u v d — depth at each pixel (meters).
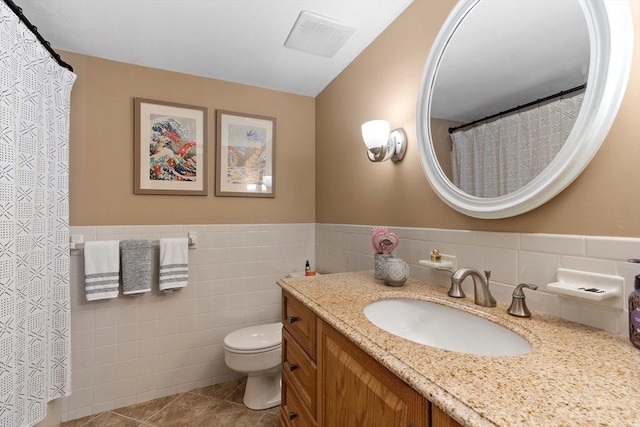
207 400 1.93
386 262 1.27
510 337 0.80
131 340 1.91
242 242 2.25
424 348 0.66
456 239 1.17
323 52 1.85
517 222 0.96
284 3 1.43
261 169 2.32
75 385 1.77
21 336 1.23
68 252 1.60
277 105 2.39
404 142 1.44
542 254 0.88
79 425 1.70
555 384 0.51
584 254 0.78
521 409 0.44
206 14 1.50
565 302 0.83
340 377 0.85
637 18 0.71
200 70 2.08
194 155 2.11
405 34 1.46
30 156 1.29
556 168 0.82
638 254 0.68
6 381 1.10
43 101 1.42
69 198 1.79
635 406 0.45
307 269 2.27
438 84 1.23
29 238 1.28
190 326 2.07
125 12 1.48
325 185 2.31
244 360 1.71
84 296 1.80
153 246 1.99
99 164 1.87
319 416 0.98
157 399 1.95
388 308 1.10
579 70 0.78
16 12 1.16
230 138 2.22
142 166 1.97
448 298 1.04
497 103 1.00
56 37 1.68
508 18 0.98
